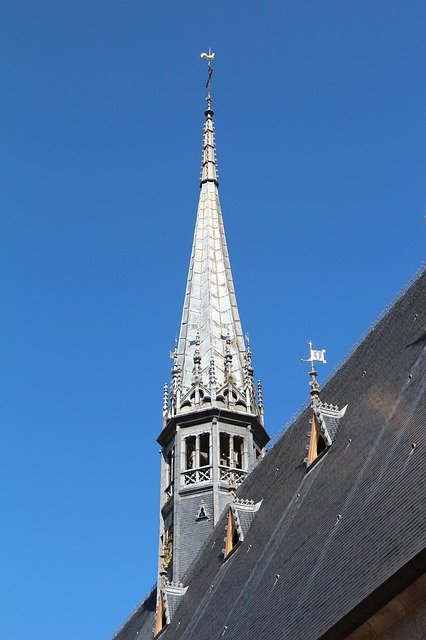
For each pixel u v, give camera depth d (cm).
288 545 3397
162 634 4472
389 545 2492
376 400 3525
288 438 4544
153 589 5453
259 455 5488
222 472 5259
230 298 6084
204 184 6819
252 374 5722
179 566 4953
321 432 3772
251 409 5544
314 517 3306
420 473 2620
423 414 2919
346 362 4294
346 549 2794
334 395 4138
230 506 4275
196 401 5528
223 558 4247
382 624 2392
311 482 3656
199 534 5034
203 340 5809
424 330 3528
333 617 2547
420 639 2277
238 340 5850
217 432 5384
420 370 3266
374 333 4159
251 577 3588
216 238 6450
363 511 2861
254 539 3938
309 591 2873
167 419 5578
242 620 3319
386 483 2828
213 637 3503
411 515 2489
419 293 3903
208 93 7288
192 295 6125
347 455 3419
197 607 4131
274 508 3947
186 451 5406
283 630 2858
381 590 2330
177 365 5741
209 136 7069
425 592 2281
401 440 2959
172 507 5238
